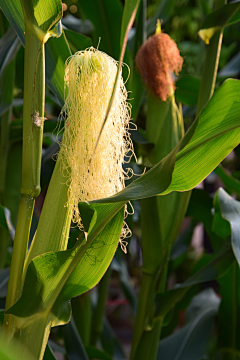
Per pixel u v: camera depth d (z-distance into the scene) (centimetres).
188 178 81
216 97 76
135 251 182
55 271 77
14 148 107
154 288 94
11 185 106
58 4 76
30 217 78
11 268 78
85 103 78
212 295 119
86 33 125
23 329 78
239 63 120
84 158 79
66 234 79
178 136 93
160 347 107
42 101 77
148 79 92
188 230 118
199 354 106
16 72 110
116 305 241
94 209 76
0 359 38
